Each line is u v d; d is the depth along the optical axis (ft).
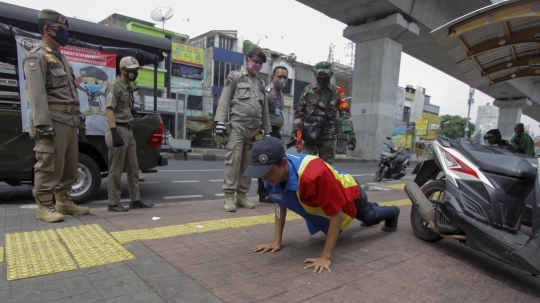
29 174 14.80
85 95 15.74
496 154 9.02
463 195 9.09
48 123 10.32
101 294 6.33
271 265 8.23
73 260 7.80
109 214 12.84
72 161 11.78
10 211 12.48
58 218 10.84
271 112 16.51
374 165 60.49
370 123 69.05
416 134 149.89
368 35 67.31
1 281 6.70
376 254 9.44
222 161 47.75
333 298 6.70
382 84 67.26
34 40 14.43
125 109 13.46
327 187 7.73
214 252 8.86
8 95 16.28
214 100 96.07
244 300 6.40
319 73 14.16
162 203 17.75
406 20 62.95
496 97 92.89
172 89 89.86
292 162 8.05
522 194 8.37
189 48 91.45
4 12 13.88
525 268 7.49
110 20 89.25
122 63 13.15
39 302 5.96
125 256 8.16
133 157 14.08
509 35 13.79
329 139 14.96
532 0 11.28
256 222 12.23
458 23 13.38
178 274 7.34
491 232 8.29
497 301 7.06
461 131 194.29
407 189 11.24
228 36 104.53
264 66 104.12
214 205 16.03
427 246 10.40
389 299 6.79
